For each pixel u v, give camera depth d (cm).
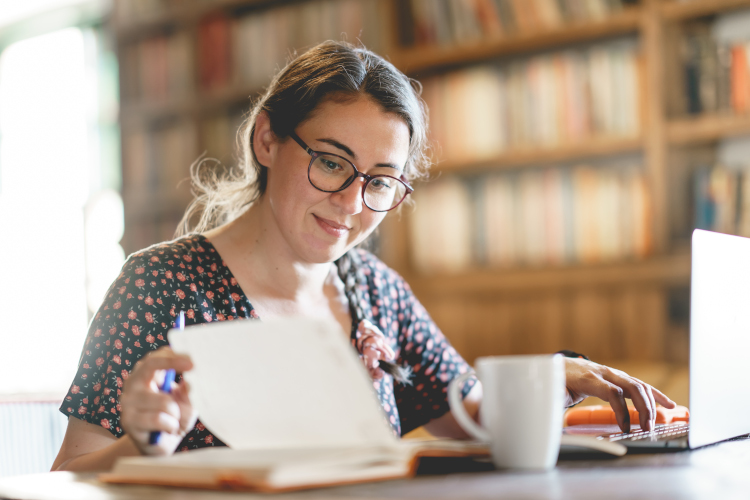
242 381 72
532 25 246
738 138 232
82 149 359
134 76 309
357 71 116
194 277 119
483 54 256
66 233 362
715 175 226
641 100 232
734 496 60
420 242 261
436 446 78
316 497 61
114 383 105
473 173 265
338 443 72
